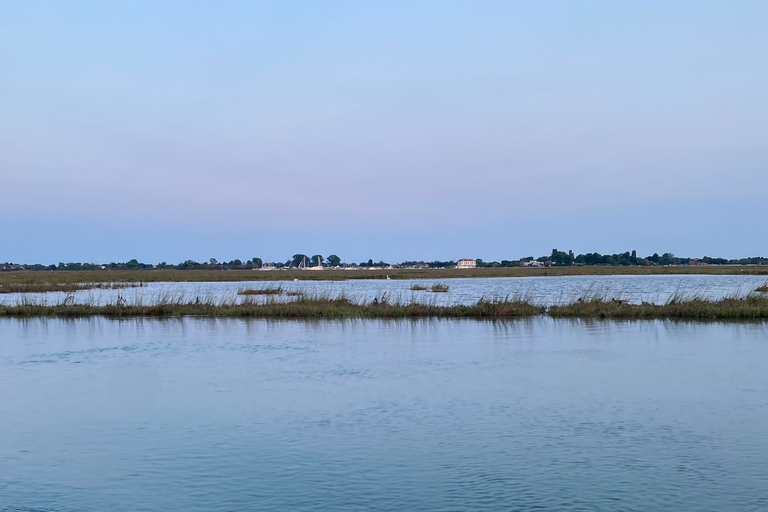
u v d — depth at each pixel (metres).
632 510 8.64
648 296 48.88
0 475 10.16
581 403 13.87
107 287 71.81
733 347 21.19
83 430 12.36
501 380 16.28
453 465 10.29
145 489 9.55
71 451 11.19
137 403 14.31
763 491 9.20
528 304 34.00
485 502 8.93
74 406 14.12
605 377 16.53
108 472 10.22
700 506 8.74
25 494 9.42
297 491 9.38
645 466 10.16
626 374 16.91
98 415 13.38
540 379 16.36
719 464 10.22
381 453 10.87
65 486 9.68
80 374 17.67
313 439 11.63
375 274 135.50
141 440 11.72
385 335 25.17
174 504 9.03
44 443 11.62
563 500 8.96
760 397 14.29
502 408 13.53
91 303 40.41
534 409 13.43
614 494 9.14
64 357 20.50
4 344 23.56
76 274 145.25
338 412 13.35
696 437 11.53
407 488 9.43
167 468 10.35
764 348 20.92
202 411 13.58
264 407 13.82
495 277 113.94
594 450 10.90
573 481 9.61
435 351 20.95
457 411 13.34
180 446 11.37
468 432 11.93
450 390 15.20
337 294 49.84
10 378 17.17
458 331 26.20
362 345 22.48
